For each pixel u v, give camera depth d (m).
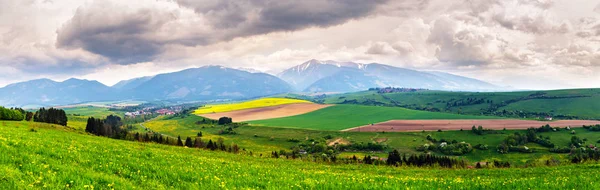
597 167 38.69
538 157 163.88
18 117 120.25
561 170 36.38
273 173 21.84
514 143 183.38
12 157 16.59
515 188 16.03
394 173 36.28
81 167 17.09
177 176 17.06
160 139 114.44
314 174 22.83
